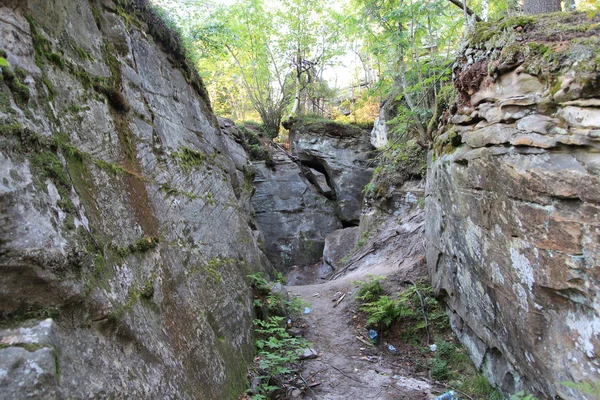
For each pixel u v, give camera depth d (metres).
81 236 2.25
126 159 3.59
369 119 18.52
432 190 6.43
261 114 18.47
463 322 5.21
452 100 5.27
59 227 2.08
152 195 3.85
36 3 2.69
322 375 4.71
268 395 4.16
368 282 7.31
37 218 1.94
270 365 4.27
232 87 21.97
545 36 3.23
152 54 5.26
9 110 2.04
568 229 2.73
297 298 6.71
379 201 11.70
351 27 10.00
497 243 3.71
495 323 3.99
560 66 2.90
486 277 4.03
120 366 2.25
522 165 3.22
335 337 5.82
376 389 4.42
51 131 2.43
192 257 4.29
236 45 12.23
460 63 4.57
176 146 5.10
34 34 2.58
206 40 9.47
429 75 9.25
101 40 3.83
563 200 2.80
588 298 2.60
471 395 4.32
